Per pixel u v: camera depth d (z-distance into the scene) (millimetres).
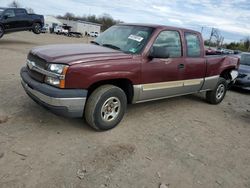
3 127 3869
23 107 4688
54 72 3574
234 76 7117
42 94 3648
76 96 3615
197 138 4438
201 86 5934
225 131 4961
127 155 3539
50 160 3201
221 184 3191
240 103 7410
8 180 2754
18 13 15828
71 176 2947
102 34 5375
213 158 3809
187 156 3750
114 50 4391
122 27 5180
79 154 3410
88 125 4273
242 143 4500
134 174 3143
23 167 3000
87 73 3656
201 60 5652
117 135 4105
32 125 4055
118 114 4250
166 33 4824
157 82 4691
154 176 3158
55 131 3963
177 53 5074
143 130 4434
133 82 4273
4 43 15664
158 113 5406
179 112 5680
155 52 4363
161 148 3881
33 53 4113
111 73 3918
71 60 3604
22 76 4250
